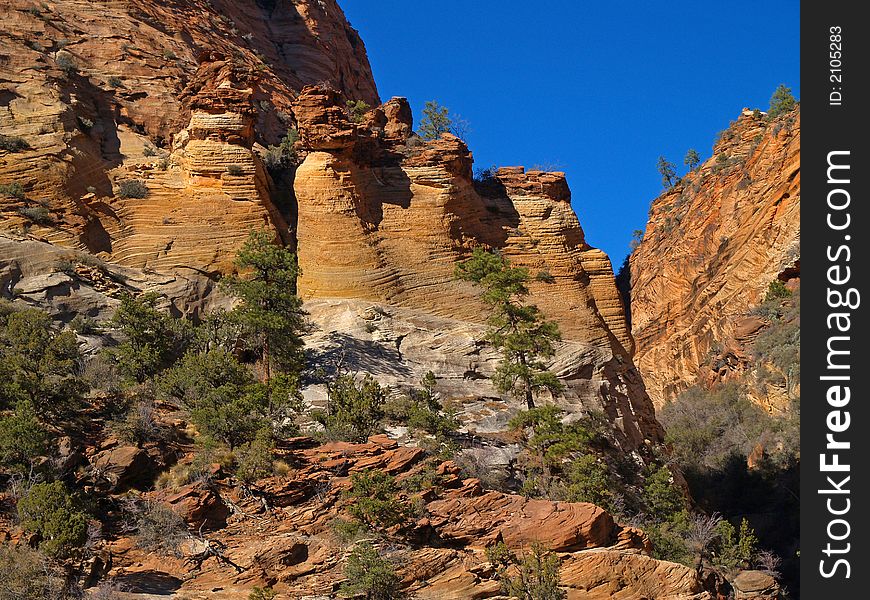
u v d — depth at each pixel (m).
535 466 46.84
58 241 53.50
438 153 59.84
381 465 41.22
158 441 41.06
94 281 52.22
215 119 59.09
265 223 57.44
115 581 34.19
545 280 57.62
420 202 58.28
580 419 51.72
